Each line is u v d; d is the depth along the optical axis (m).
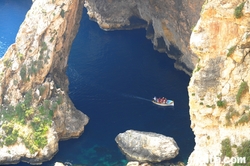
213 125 34.25
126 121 47.66
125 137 43.56
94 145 44.28
